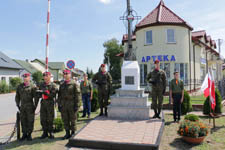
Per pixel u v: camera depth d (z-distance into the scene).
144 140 4.33
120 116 6.49
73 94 5.08
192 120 5.54
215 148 4.26
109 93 7.15
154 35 15.44
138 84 6.92
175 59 15.34
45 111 5.10
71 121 5.09
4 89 23.95
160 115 6.80
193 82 17.11
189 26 15.79
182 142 4.65
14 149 4.39
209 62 22.81
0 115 9.21
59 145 4.59
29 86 5.02
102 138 4.53
